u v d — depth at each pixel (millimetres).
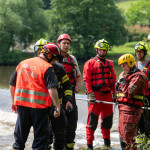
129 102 5863
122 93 5969
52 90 4852
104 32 79125
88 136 7098
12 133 8688
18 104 4992
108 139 7273
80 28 76750
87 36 77250
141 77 5773
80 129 9555
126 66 5840
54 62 5609
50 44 5191
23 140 5090
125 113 5879
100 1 77438
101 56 7137
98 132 9234
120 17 79938
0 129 9172
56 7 81000
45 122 4945
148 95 6902
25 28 74125
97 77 7098
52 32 80375
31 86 4949
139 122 6891
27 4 75250
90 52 74750
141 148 6285
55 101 4895
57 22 81812
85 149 7152
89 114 7141
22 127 5035
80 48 76125
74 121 6516
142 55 7113
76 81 6984
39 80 4918
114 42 80312
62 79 5707
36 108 4887
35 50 5969
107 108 7141
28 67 5027
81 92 26688
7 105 12922
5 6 70000
